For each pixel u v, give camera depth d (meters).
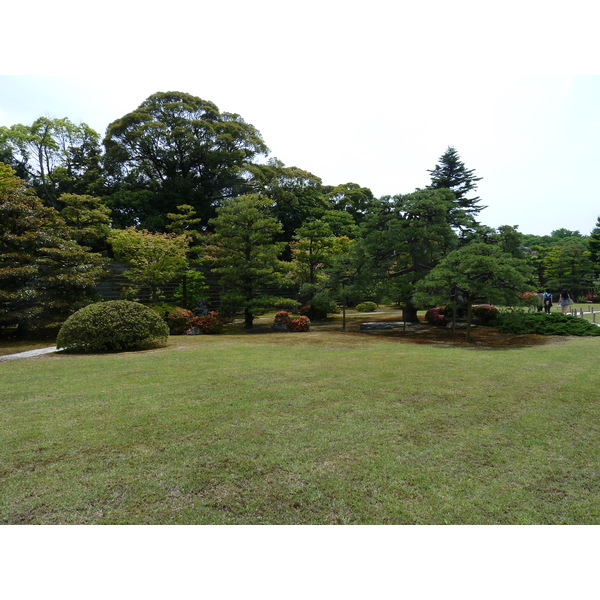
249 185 29.91
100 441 3.82
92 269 14.84
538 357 8.51
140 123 27.58
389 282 15.00
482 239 14.39
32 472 3.20
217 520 2.62
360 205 35.69
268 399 5.21
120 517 2.63
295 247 22.42
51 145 28.36
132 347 10.20
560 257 34.91
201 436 3.96
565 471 3.29
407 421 4.43
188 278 19.75
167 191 27.53
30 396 5.38
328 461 3.43
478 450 3.68
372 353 9.08
